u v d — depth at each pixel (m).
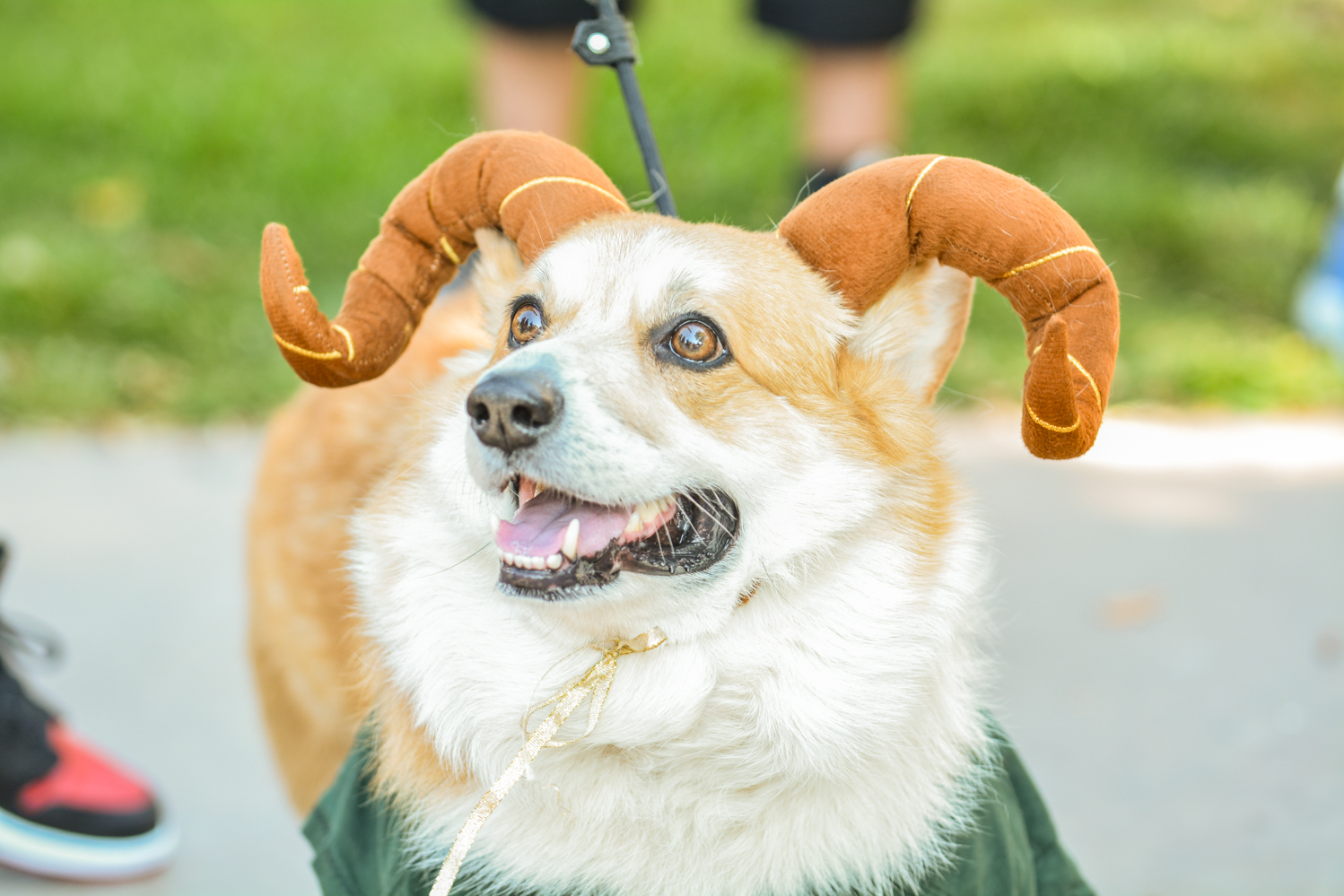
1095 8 14.56
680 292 2.64
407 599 2.69
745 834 2.60
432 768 2.70
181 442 6.58
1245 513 6.11
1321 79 12.76
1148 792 4.16
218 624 5.10
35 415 6.66
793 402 2.65
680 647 2.57
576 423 2.43
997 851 2.75
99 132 10.01
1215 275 9.15
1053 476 6.45
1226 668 4.84
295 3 13.14
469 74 10.97
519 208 2.82
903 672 2.62
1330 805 4.09
